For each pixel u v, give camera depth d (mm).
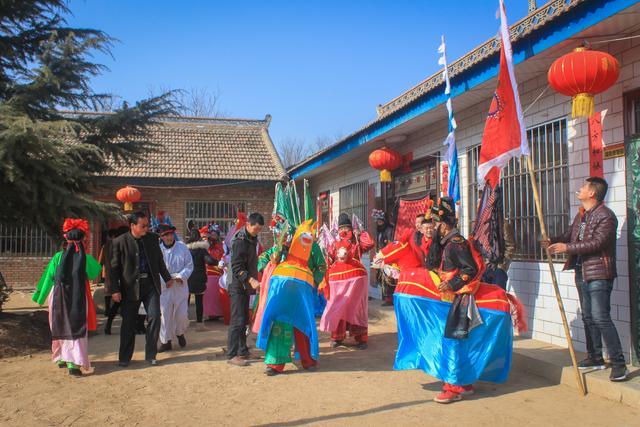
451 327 4879
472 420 4449
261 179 19625
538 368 5797
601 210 5109
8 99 9102
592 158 6113
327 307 7434
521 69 6758
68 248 6309
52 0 9680
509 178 7590
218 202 19891
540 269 6922
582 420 4391
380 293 11930
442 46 7621
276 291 6043
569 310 6449
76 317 6145
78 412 4863
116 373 6270
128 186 17719
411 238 5984
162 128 22234
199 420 4609
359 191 13508
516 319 5367
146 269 6754
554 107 6746
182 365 6605
